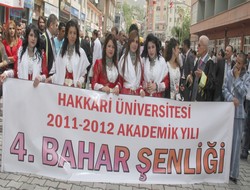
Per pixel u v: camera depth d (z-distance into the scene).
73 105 5.32
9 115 5.34
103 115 5.34
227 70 6.32
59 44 7.08
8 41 7.87
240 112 5.87
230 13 33.81
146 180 5.46
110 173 5.40
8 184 5.12
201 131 5.59
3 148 5.38
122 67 5.89
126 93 5.87
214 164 5.71
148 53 6.11
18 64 5.87
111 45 5.81
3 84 5.28
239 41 35.72
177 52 6.56
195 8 57.38
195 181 5.64
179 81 6.62
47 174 5.37
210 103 5.60
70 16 38.50
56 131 5.34
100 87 5.79
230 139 5.73
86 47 11.95
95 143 5.37
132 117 5.38
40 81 5.38
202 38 6.70
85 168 5.37
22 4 20.62
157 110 5.42
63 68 6.02
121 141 5.40
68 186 5.25
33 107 5.33
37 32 5.82
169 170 5.53
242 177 6.32
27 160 5.39
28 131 5.35
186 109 5.51
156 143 5.46
